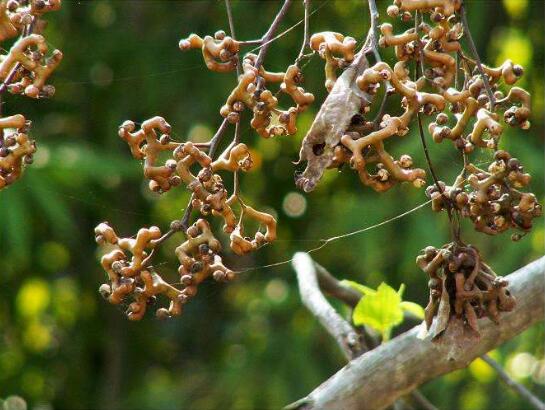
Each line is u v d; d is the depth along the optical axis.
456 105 2.17
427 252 2.24
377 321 2.85
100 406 7.70
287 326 7.27
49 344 7.90
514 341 6.30
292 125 2.16
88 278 7.64
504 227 2.16
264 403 6.90
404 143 5.80
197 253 2.20
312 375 6.93
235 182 2.20
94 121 7.16
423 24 2.17
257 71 2.16
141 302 2.20
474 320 2.23
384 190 2.08
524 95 2.14
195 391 7.25
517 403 6.56
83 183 6.51
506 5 6.39
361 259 6.39
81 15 7.11
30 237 6.60
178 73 6.88
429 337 2.26
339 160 2.05
